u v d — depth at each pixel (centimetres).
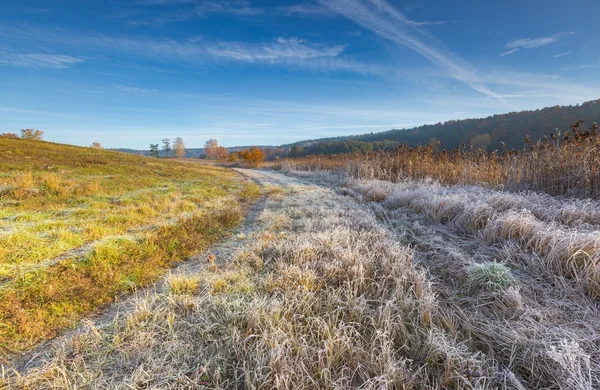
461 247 423
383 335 220
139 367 205
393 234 486
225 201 912
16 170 1127
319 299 290
